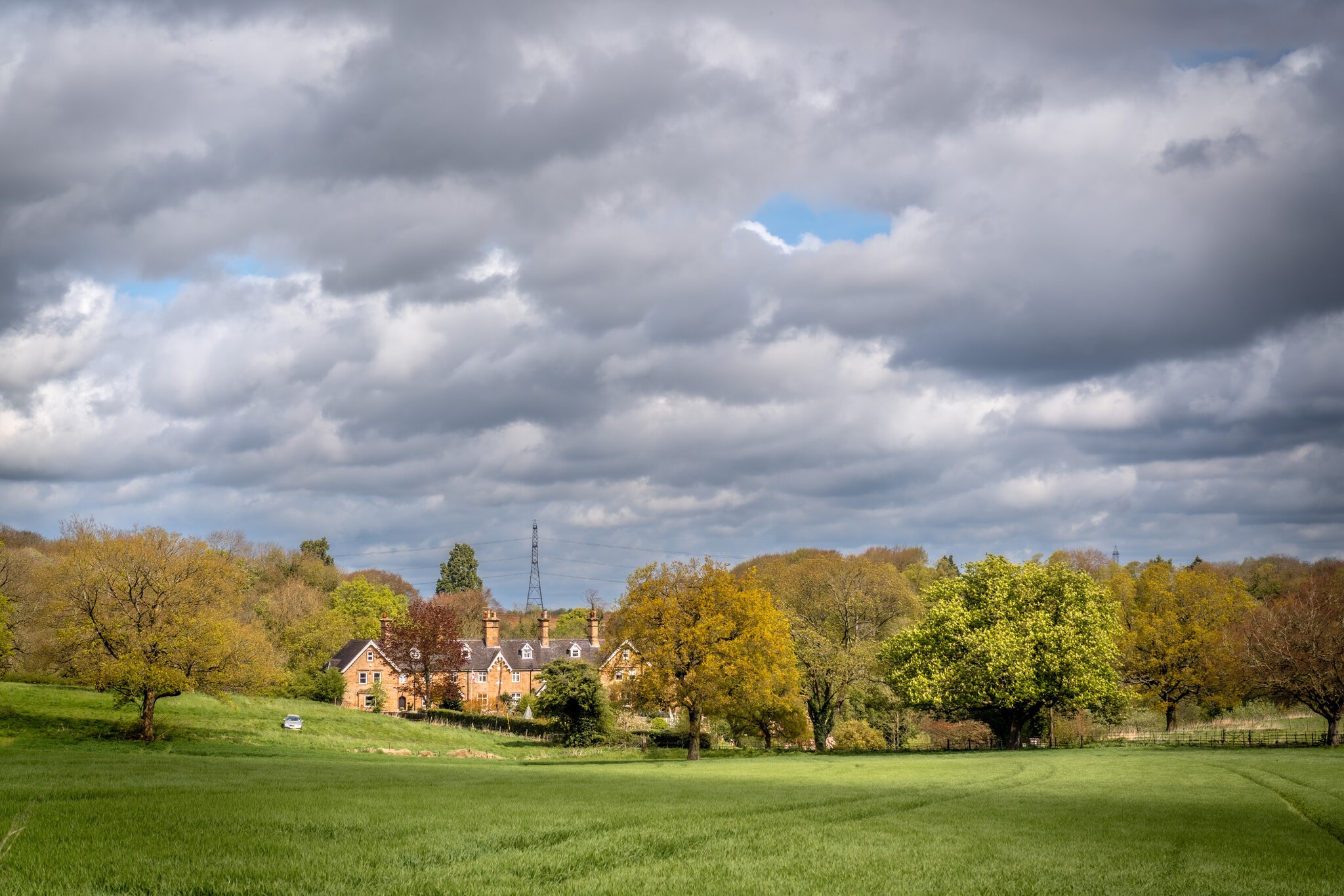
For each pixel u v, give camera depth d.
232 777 33.31
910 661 72.81
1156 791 34.41
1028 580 72.38
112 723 62.03
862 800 29.75
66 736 55.44
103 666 55.25
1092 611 70.19
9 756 40.78
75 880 13.74
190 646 57.12
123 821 19.47
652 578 65.19
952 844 20.05
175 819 19.84
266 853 16.33
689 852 18.27
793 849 18.88
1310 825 24.73
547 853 17.34
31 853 15.46
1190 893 15.35
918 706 72.62
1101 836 21.73
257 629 63.50
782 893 14.57
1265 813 27.50
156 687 56.97
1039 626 67.94
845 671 79.06
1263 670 71.12
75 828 18.12
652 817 22.81
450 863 16.27
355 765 45.31
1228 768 45.81
